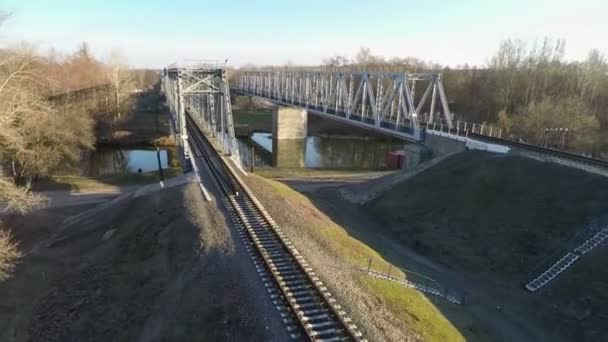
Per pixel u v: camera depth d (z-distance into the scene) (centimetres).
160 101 10612
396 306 1575
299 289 1536
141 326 1527
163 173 4931
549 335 1714
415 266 2273
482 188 2894
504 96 7362
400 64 12150
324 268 1720
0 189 2319
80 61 9294
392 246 2598
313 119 10231
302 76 7331
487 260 2289
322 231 2252
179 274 1769
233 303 1485
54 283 2045
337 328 1335
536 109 5478
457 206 2852
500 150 3375
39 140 4088
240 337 1331
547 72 7625
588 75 7131
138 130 7575
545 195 2559
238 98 14425
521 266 2167
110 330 1562
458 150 3706
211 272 1709
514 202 2633
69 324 1666
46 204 3616
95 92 7269
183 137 3862
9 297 1972
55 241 2655
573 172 2644
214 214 2286
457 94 8806
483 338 1608
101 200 3788
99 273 2003
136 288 1778
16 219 3164
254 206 2419
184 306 1550
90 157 6309
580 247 2112
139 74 15400
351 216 3167
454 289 2042
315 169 5438
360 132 9181
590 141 4956
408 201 3181
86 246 2444
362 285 1659
